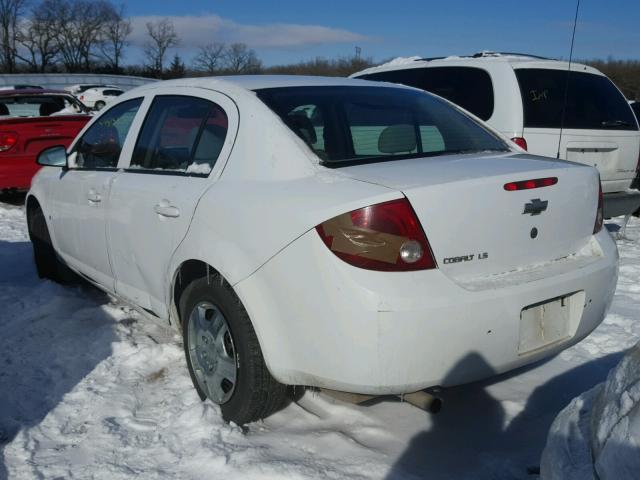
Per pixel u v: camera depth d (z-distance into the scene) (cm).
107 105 436
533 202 277
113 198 378
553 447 215
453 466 277
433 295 246
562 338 290
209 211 298
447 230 255
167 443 294
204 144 329
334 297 247
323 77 374
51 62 6469
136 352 385
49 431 307
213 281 301
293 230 259
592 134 598
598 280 295
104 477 271
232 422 304
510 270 276
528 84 588
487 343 258
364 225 246
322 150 295
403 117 341
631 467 170
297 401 328
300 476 265
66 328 430
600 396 208
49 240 504
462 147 338
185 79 375
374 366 246
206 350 318
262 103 312
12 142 878
